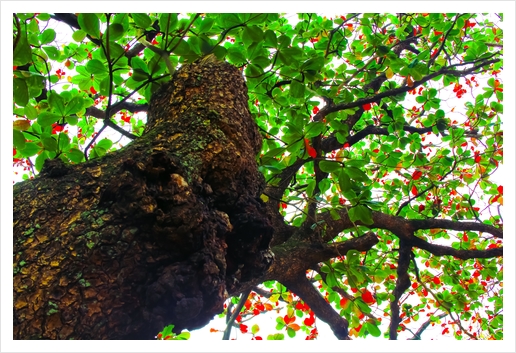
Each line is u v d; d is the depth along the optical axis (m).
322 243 2.65
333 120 2.85
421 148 3.88
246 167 1.65
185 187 1.32
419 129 3.81
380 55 2.82
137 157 1.37
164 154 1.33
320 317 3.07
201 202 1.39
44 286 1.13
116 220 1.27
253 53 2.04
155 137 1.57
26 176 3.75
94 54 2.07
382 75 3.98
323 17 3.60
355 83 3.48
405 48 4.35
